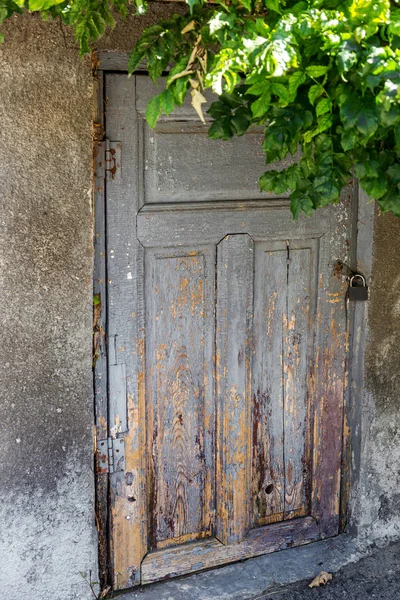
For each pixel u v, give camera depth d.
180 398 3.55
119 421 3.42
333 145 2.34
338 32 2.07
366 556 3.94
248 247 3.54
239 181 3.46
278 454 3.84
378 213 3.68
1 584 3.21
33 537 3.23
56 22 2.90
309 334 3.79
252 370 3.69
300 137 2.40
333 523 4.04
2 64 2.85
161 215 3.34
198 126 3.34
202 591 3.62
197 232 3.42
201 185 3.39
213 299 3.53
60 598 3.33
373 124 2.01
